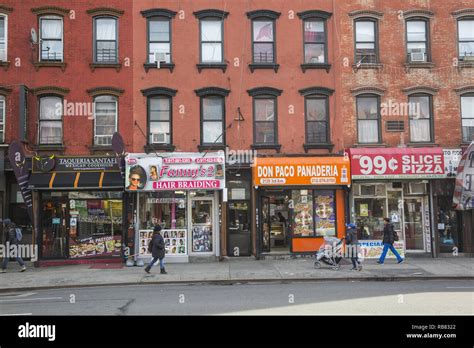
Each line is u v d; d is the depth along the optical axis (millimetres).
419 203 19469
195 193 18797
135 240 18281
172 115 18828
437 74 19453
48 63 18547
